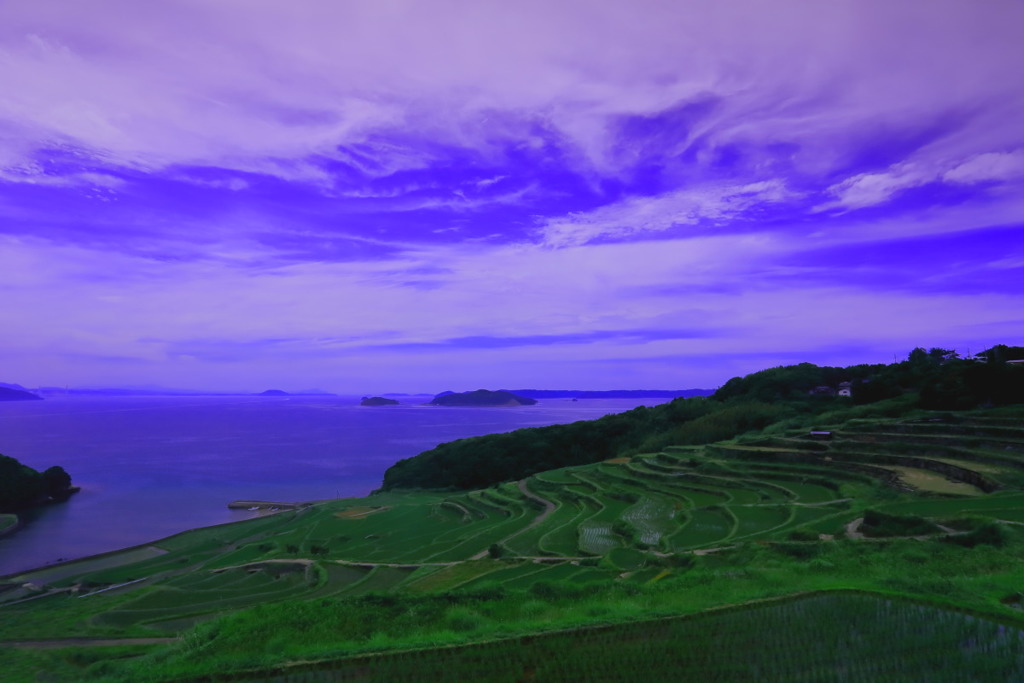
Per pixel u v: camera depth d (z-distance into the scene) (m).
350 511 87.62
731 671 15.70
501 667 16.77
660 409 132.62
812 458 58.66
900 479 45.44
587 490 71.56
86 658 33.34
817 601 19.41
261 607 25.33
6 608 52.59
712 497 55.28
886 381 90.69
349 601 25.00
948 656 15.44
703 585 24.06
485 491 87.62
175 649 22.25
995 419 57.09
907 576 22.45
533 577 33.47
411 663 17.20
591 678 15.91
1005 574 21.47
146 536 84.81
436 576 37.75
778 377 116.38
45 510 102.44
